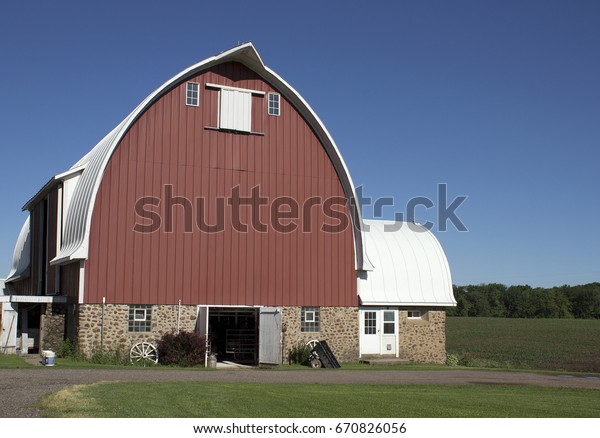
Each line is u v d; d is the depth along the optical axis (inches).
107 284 1112.2
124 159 1148.5
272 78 1258.0
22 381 742.5
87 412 542.9
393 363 1294.3
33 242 1569.9
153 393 657.0
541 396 775.7
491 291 6304.1
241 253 1211.9
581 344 2632.9
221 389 709.9
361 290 1334.9
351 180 1290.6
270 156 1253.1
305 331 1249.4
